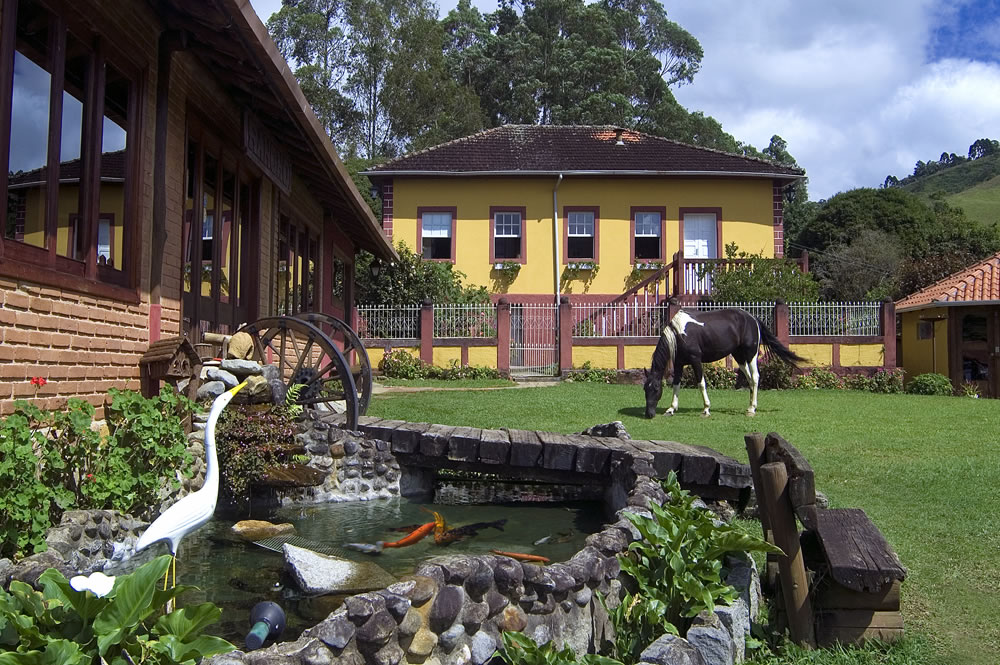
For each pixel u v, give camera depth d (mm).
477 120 54750
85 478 5219
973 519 6715
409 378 20328
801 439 10828
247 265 10281
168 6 6793
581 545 6176
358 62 57250
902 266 33250
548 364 21688
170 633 2629
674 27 66125
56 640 2371
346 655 2887
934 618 4641
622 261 25469
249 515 7137
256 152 9008
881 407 15102
